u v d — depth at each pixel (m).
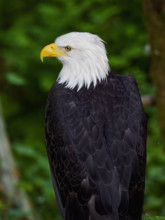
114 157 11.35
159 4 16.38
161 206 19.31
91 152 11.41
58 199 12.10
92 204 11.12
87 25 24.36
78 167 11.41
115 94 12.31
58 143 11.92
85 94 12.38
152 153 20.33
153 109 21.69
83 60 12.78
